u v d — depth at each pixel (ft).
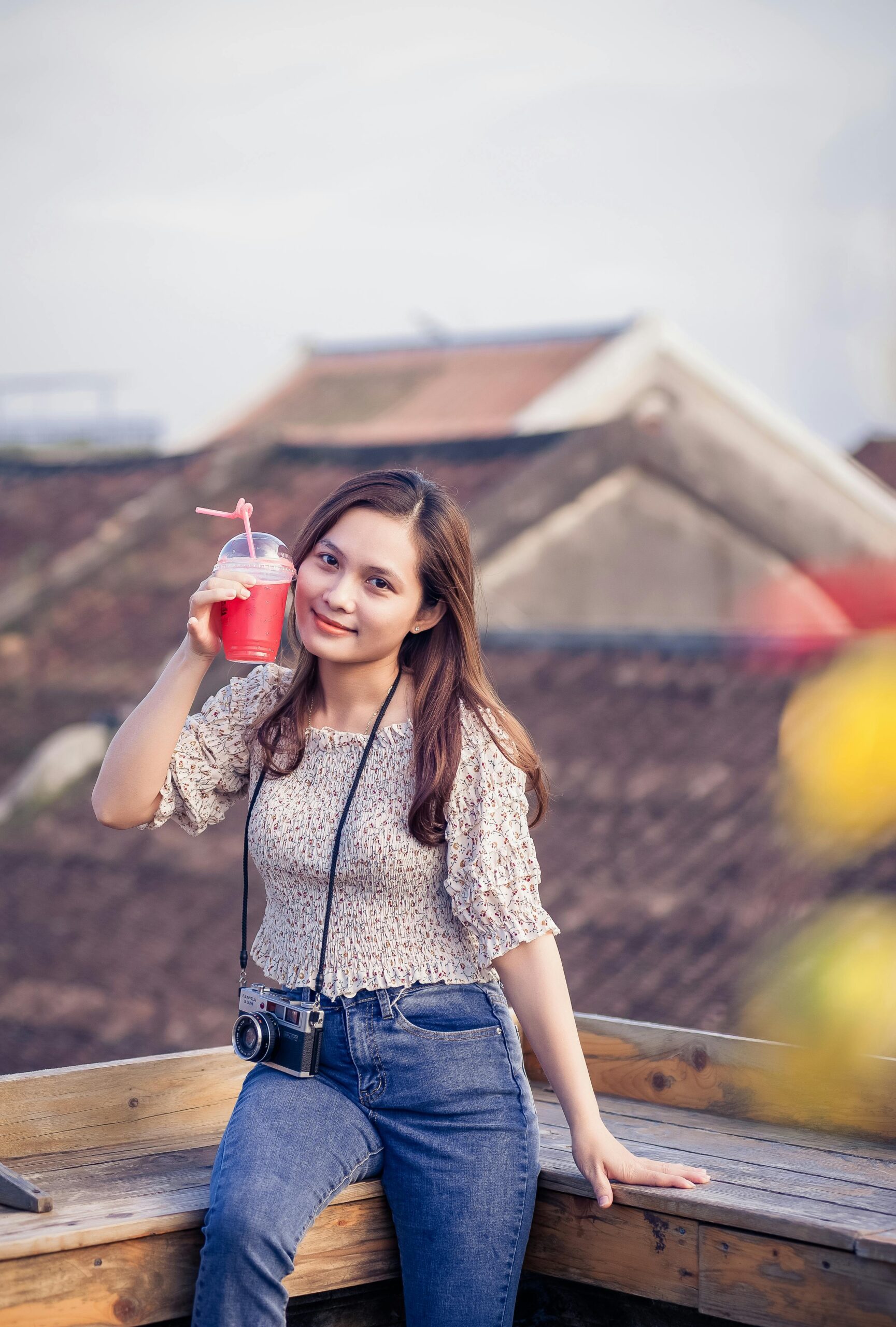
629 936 24.34
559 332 41.45
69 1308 5.16
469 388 41.83
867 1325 5.04
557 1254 5.93
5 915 30.32
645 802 27.25
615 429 35.65
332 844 5.83
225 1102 6.86
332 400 44.98
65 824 33.65
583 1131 5.70
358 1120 5.73
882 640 29.37
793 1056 6.65
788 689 29.25
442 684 6.00
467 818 5.81
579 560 35.65
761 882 24.66
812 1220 5.21
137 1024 26.30
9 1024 26.89
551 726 29.60
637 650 31.24
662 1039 7.09
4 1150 6.18
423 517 6.03
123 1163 6.16
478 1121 5.69
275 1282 5.18
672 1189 5.62
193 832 6.38
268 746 6.13
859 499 36.50
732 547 36.50
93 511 43.98
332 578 5.99
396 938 5.84
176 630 39.34
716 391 36.83
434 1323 5.57
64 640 39.93
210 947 27.96
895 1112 6.31
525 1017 5.77
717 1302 5.43
